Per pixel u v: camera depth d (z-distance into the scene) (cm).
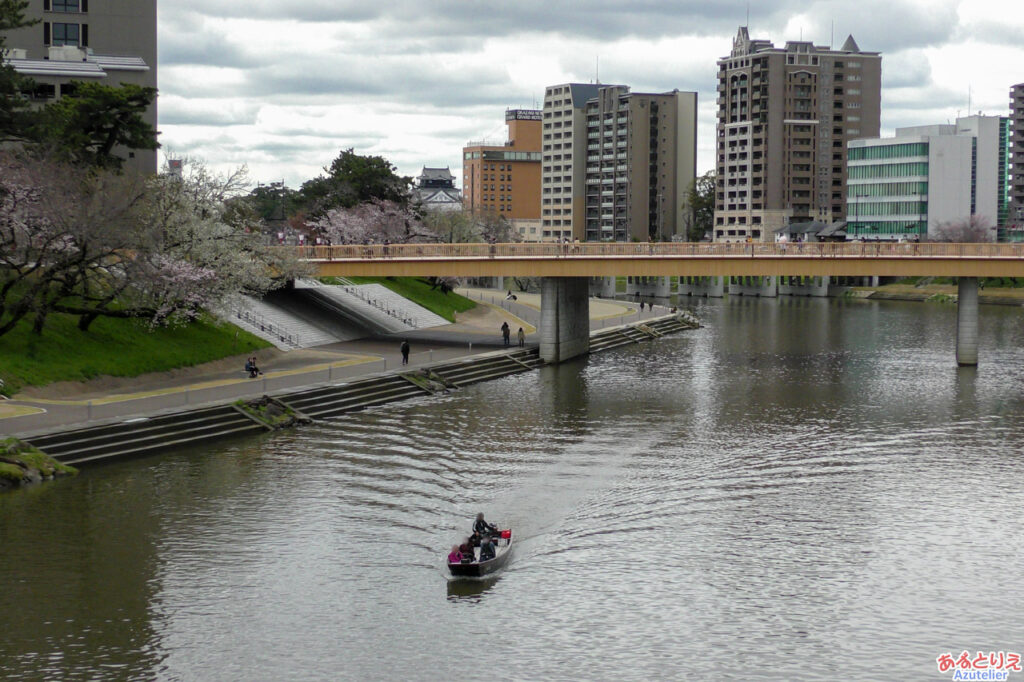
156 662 4162
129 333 9600
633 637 4431
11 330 8669
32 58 14888
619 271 12006
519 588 4916
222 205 10312
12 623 4469
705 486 6575
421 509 6019
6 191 8719
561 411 8962
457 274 12381
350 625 4509
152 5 15325
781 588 4947
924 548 5475
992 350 13975
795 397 9819
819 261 11844
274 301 12988
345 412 8706
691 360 12706
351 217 17462
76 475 6544
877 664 4216
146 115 15162
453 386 10175
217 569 5084
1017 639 4438
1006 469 7044
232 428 7744
